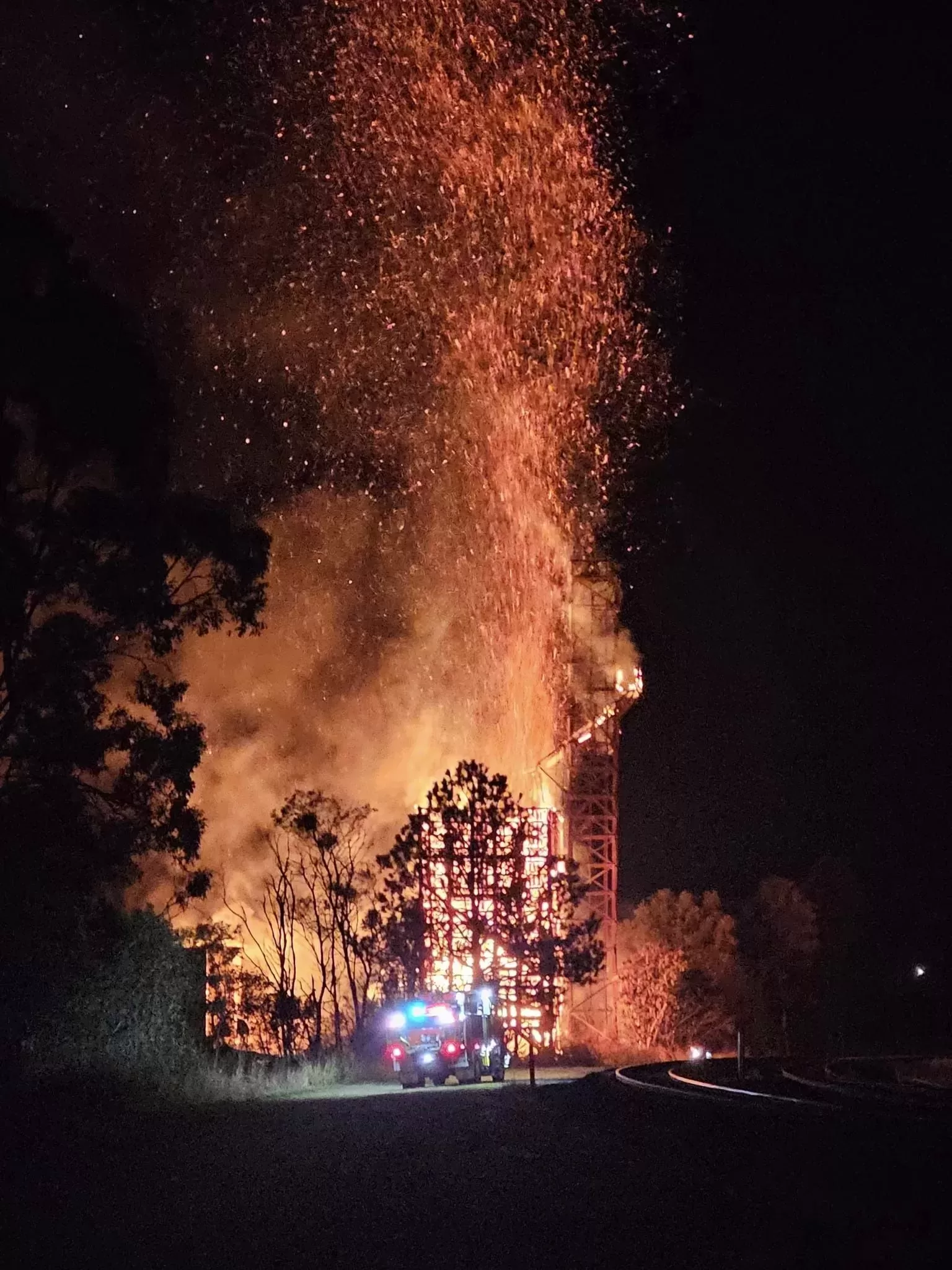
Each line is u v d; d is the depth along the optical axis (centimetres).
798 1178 1612
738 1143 1955
